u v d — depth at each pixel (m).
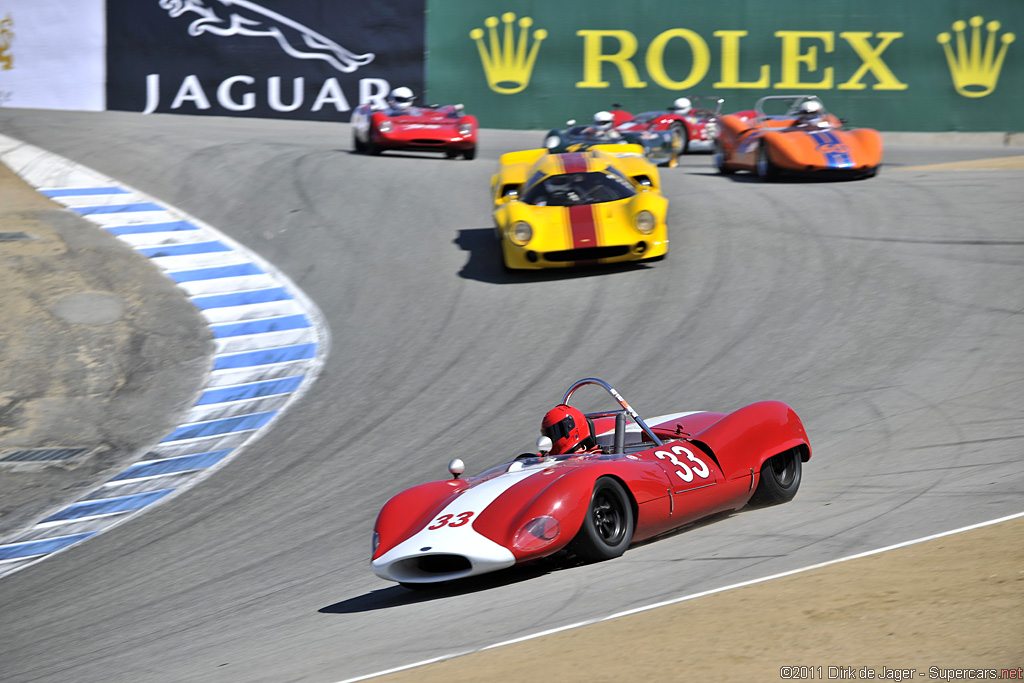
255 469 35.41
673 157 78.75
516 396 37.62
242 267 57.03
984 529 17.27
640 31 99.94
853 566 16.02
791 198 60.41
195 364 46.50
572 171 52.91
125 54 98.19
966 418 28.53
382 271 54.62
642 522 20.16
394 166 75.19
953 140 98.62
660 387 35.94
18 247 57.19
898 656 11.48
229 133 88.44
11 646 23.02
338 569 24.83
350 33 98.69
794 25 98.81
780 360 36.72
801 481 25.11
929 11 97.81
